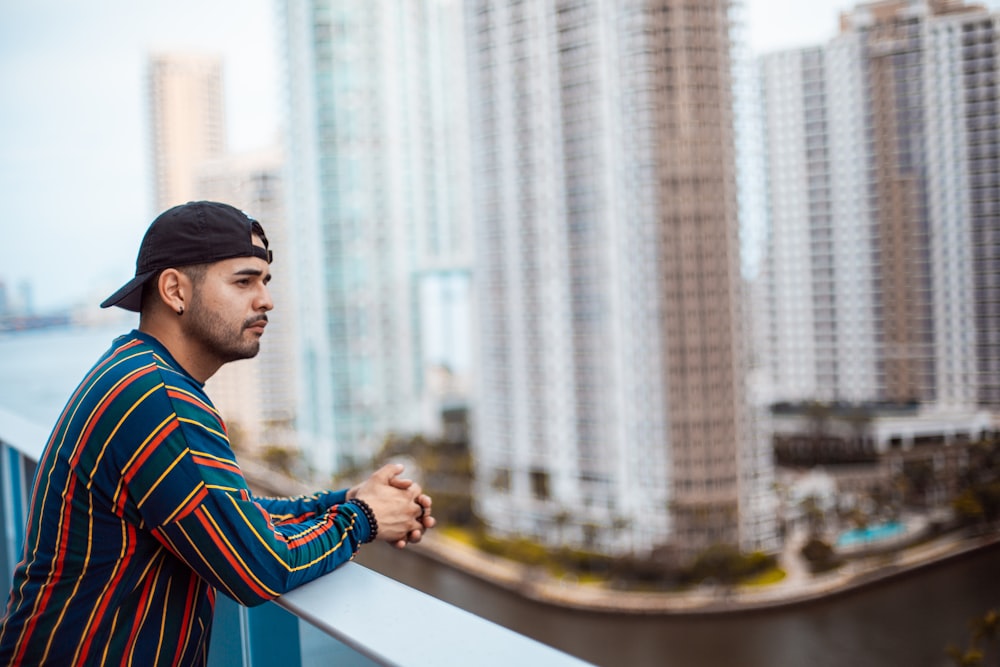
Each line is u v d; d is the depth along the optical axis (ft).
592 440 209.05
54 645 3.84
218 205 4.30
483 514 232.94
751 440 195.42
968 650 99.14
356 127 305.12
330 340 296.10
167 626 4.00
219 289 4.18
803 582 144.66
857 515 149.79
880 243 182.60
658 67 202.28
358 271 300.81
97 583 3.83
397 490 4.79
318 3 301.22
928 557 122.01
